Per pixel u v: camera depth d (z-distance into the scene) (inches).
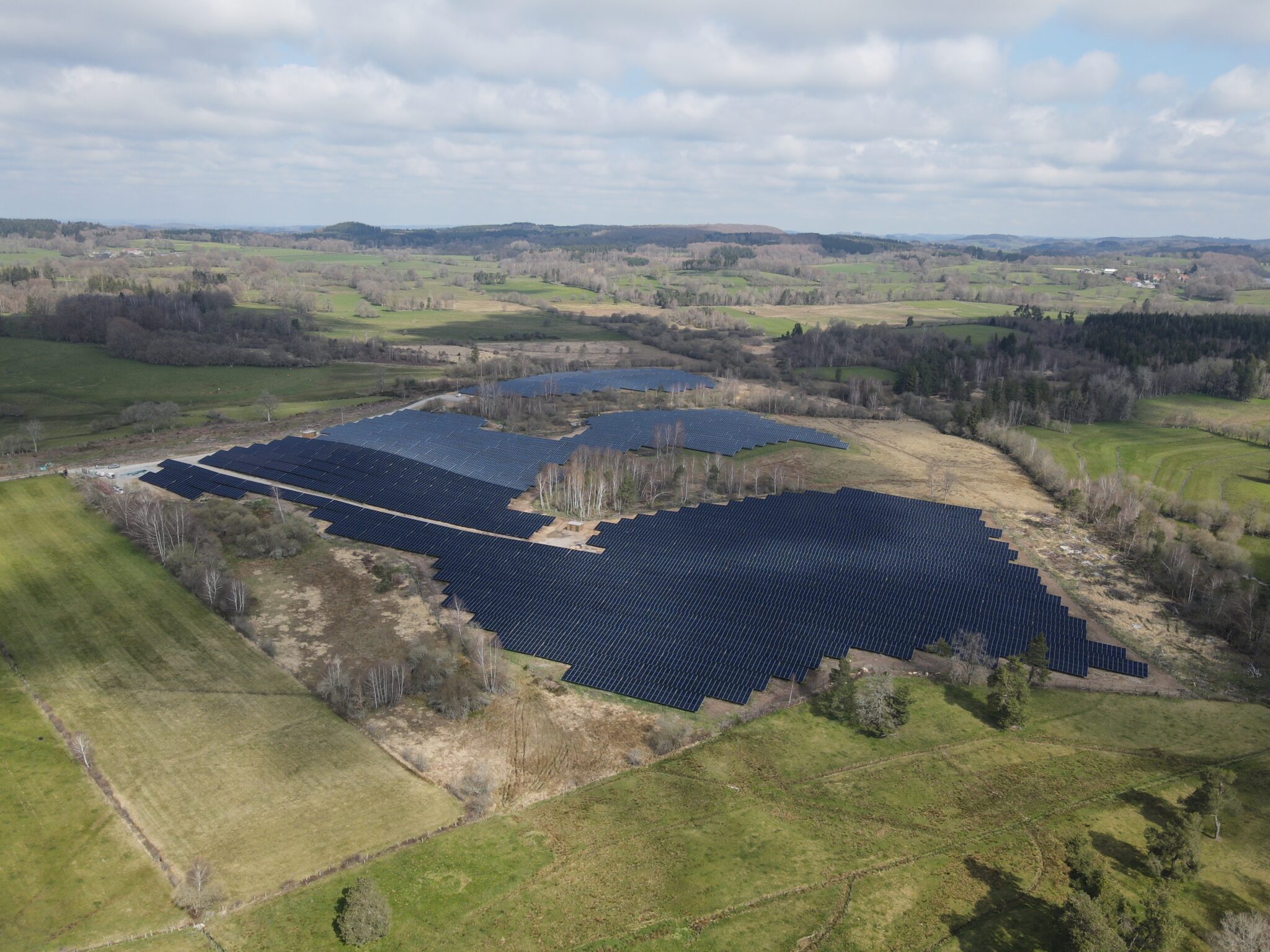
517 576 4938.5
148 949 2412.6
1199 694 4020.7
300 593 4753.9
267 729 3479.3
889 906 2659.9
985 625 4505.4
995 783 3272.6
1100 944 2351.1
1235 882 2778.1
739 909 2632.9
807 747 3491.6
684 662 4074.8
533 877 2741.1
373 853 2815.0
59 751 3277.6
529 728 3592.5
